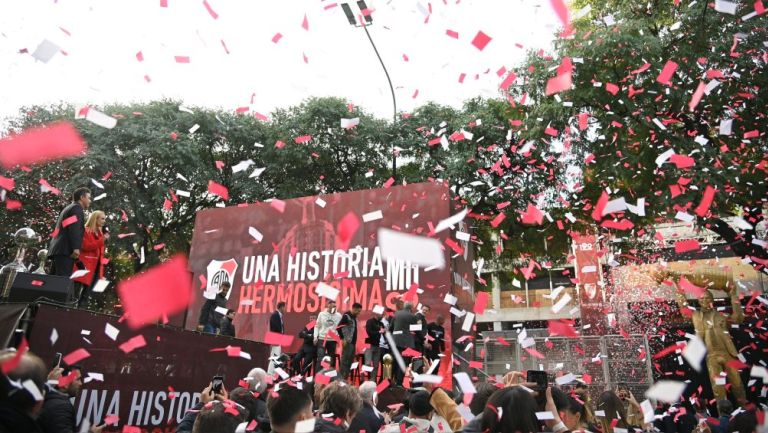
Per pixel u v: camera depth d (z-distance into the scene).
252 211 12.23
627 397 5.84
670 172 10.08
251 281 11.59
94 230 6.00
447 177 15.55
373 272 10.41
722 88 10.09
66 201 14.34
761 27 9.62
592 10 13.30
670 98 10.40
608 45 10.73
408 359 7.85
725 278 11.77
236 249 12.06
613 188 11.97
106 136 15.20
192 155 15.83
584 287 16.50
